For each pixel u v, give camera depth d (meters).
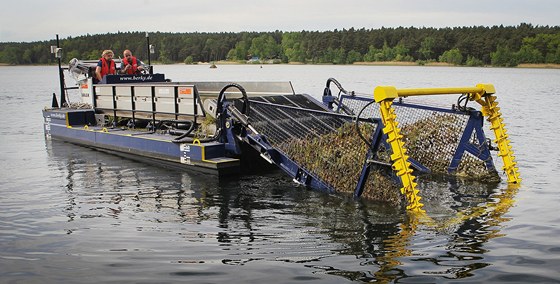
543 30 134.00
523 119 20.62
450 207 8.16
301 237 6.91
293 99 12.79
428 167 10.64
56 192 9.54
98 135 14.16
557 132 16.72
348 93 12.56
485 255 6.20
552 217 7.59
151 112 13.26
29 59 173.75
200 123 12.03
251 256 6.29
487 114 10.07
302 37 173.88
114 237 7.04
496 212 7.86
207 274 5.79
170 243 6.78
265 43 177.62
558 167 11.15
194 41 173.38
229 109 10.85
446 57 139.25
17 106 31.92
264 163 11.48
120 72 16.36
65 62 111.50
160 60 166.38
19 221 7.79
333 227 7.30
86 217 7.96
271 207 8.37
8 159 12.98
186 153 11.24
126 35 136.50
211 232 7.19
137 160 12.59
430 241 6.67
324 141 9.58
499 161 11.98
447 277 5.62
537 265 5.90
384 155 8.61
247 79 64.50
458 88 9.62
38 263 6.18
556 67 125.38
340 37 162.25
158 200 8.91
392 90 8.19
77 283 5.63
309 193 9.22
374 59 151.88
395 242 6.66
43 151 14.15
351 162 9.09
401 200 8.38
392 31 158.12
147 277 5.75
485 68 130.00
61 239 6.98
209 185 9.94
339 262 6.05
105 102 14.97
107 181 10.40
